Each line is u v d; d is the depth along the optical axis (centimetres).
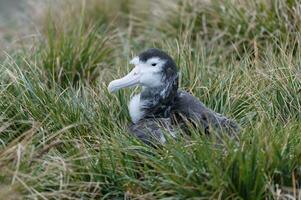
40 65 1286
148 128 1013
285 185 932
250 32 1394
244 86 1166
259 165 907
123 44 1473
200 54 1343
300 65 1186
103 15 1609
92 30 1406
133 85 1028
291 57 1188
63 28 1409
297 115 1100
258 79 1175
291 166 933
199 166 930
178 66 1219
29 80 1168
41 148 1011
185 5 1491
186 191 918
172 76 1027
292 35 1330
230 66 1260
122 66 1310
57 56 1309
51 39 1341
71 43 1338
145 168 964
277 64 1200
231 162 909
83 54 1339
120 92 1135
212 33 1452
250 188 909
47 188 952
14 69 1195
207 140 948
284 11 1374
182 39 1423
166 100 1030
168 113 1037
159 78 1024
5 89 1136
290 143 955
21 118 1105
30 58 1281
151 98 1034
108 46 1414
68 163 978
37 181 940
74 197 949
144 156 970
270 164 924
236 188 914
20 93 1134
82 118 1099
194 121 991
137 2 1623
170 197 923
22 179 931
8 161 951
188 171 924
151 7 1570
